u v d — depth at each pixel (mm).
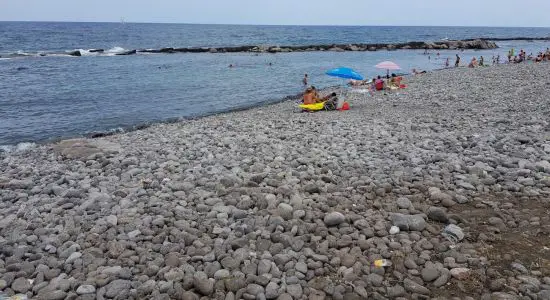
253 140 14203
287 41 108250
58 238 7027
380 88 28750
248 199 8195
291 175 9859
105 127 20703
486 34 172250
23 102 26297
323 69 47938
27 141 18109
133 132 17766
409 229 6992
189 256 6414
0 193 9500
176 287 5602
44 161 12492
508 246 6379
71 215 7977
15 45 77750
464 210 7703
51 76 38219
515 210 7527
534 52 78750
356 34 155125
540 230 6789
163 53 69312
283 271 5973
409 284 5555
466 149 11453
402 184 9055
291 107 23812
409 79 33719
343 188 8945
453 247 6414
